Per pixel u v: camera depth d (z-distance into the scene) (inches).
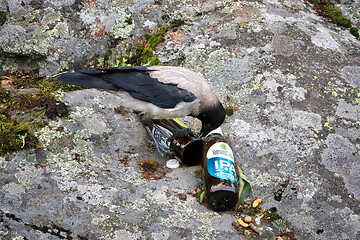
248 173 182.7
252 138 198.2
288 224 162.4
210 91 194.7
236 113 211.9
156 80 196.1
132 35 251.4
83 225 144.1
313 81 227.9
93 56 240.2
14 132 172.1
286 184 177.5
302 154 190.7
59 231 140.7
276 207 168.9
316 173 182.7
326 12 299.4
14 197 149.0
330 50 252.5
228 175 161.2
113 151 189.5
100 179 167.6
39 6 229.8
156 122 201.0
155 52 248.7
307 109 213.0
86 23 238.8
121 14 250.7
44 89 214.4
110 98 215.9
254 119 208.2
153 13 262.5
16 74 228.4
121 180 170.4
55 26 230.8
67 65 233.9
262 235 154.9
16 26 224.1
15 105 192.7
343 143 197.2
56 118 192.1
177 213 155.8
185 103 189.5
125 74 198.2
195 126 217.3
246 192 171.9
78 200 153.6
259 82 226.4
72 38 233.8
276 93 220.8
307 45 252.1
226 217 160.9
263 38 253.0
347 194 175.2
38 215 144.0
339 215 166.2
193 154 187.2
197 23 267.4
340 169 185.5
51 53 229.3
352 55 252.4
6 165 161.3
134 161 187.3
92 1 244.8
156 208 156.8
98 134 193.6
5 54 224.4
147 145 199.5
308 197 172.4
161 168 185.8
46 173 163.3
